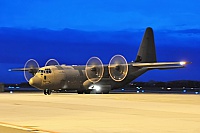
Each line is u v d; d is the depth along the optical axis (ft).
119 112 100.63
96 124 74.69
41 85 226.58
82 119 83.35
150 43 284.20
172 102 147.64
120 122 77.97
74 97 185.06
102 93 256.93
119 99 166.91
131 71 258.57
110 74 250.98
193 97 193.98
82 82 244.22
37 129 66.95
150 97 189.06
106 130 66.44
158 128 69.21
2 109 108.47
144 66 251.19
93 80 247.09
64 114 94.48
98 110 106.83
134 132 64.23
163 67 255.29
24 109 108.68
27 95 214.69
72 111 102.89
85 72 245.86
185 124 75.00
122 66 249.14
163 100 160.97
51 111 102.78
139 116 90.38
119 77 250.16
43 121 79.41
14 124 74.13
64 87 236.84
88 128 68.85
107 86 253.85
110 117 87.86
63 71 234.99
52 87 231.09
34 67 261.03
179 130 66.59
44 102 141.49
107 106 122.52
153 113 98.32
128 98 176.14
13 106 120.06
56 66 236.84
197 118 86.17
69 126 71.46
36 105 125.18
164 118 86.02
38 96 196.95
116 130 66.44
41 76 226.79
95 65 248.32
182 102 147.95
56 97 184.65
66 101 149.28
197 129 67.87
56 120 81.41
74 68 243.60
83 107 117.50
